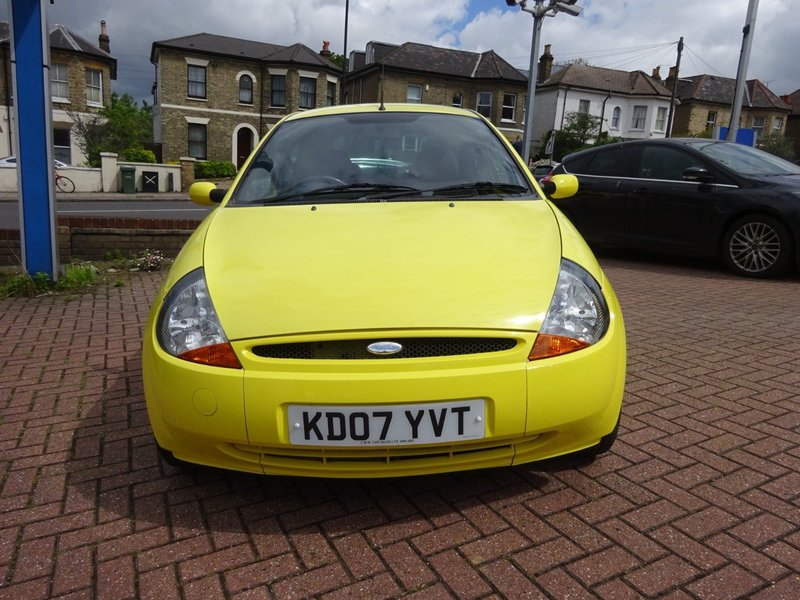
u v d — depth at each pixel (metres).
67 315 5.09
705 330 4.49
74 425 2.99
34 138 5.75
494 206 2.79
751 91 47.78
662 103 44.34
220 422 1.98
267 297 2.10
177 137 31.97
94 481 2.47
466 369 1.96
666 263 7.45
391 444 1.96
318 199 2.93
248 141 33.69
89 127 30.25
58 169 23.16
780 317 4.86
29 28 5.60
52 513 2.25
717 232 6.61
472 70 38.22
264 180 3.11
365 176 3.06
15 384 3.53
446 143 3.31
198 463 2.15
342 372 1.94
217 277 2.23
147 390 2.18
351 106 3.74
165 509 2.27
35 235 5.89
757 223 6.34
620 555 1.97
